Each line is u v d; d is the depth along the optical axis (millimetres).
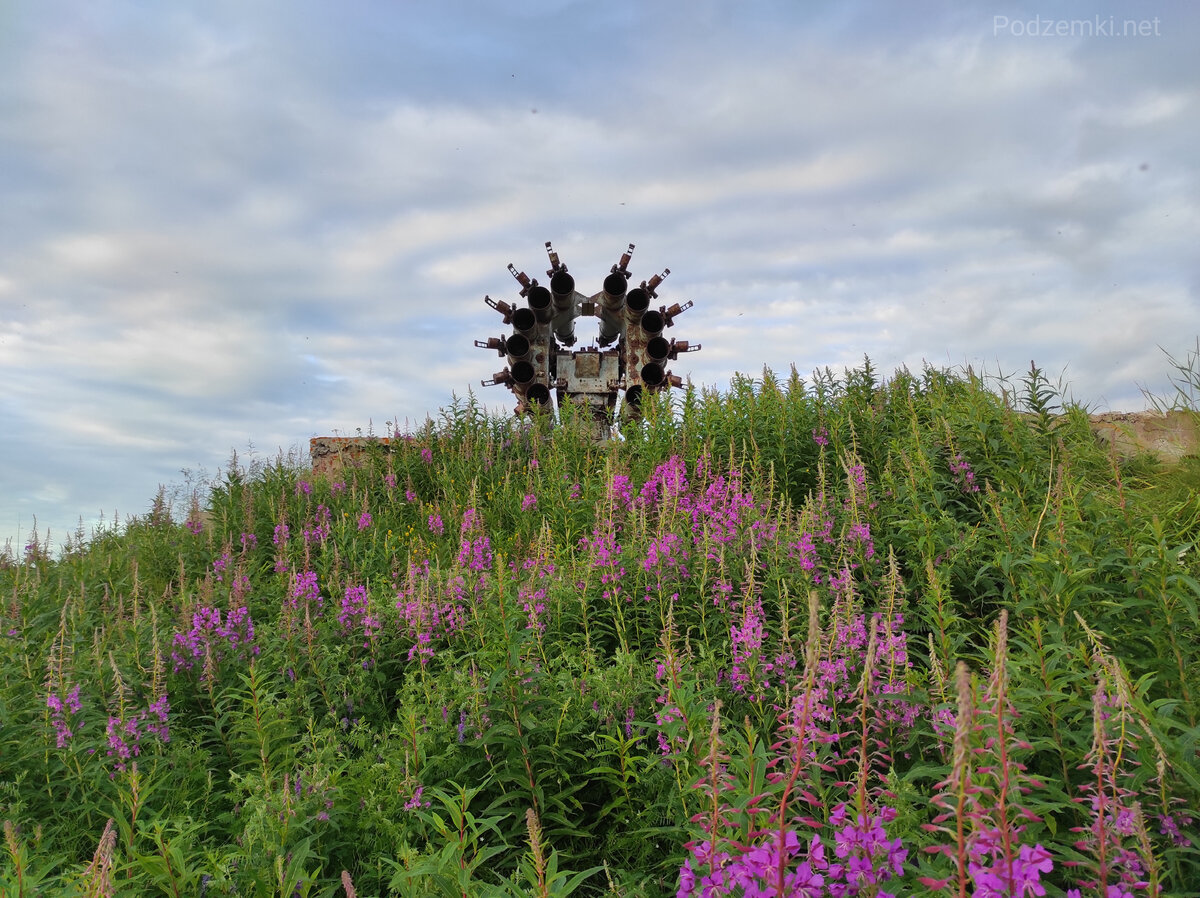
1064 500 5809
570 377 17766
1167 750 2725
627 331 16594
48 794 4430
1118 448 9039
